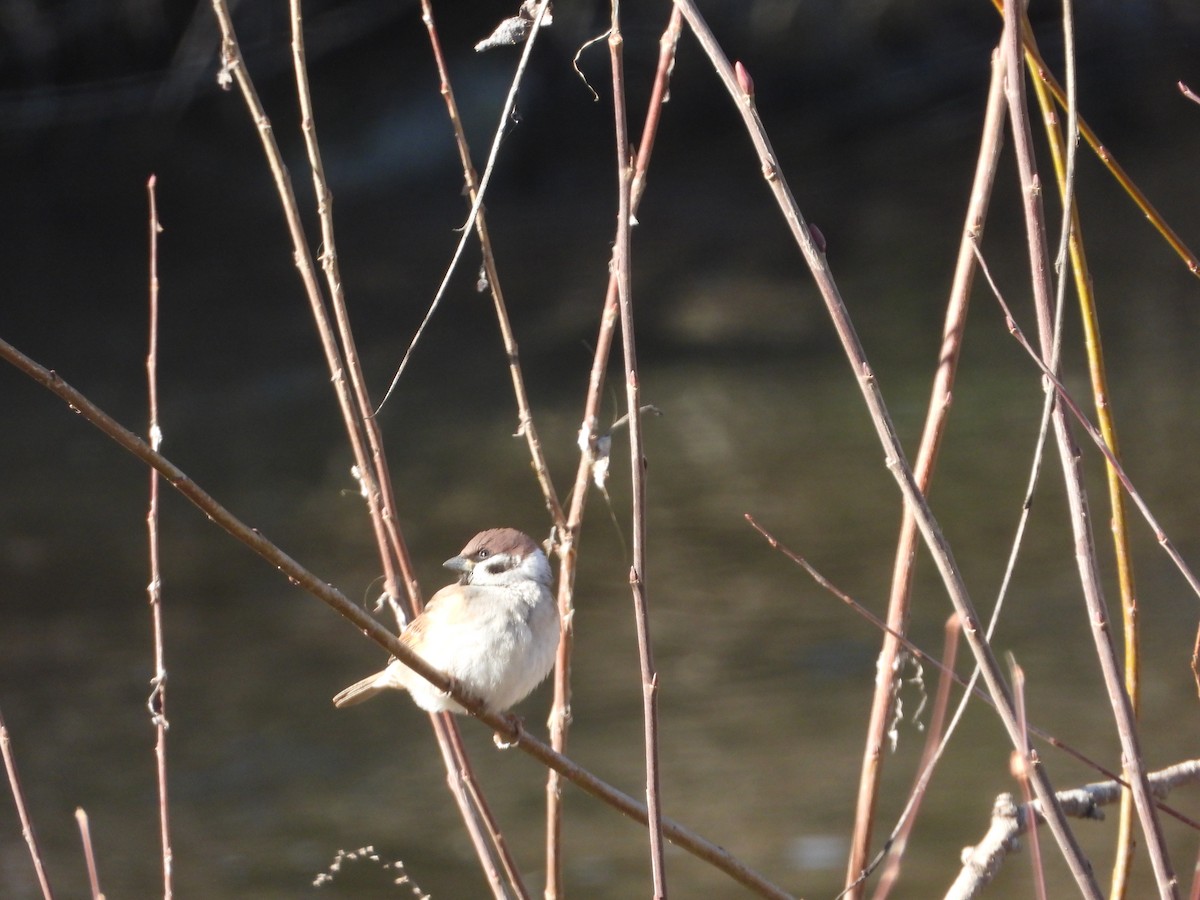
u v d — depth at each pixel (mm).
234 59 4430
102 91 30250
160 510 16906
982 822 9516
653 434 18781
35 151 30906
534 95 32688
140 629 13469
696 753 10680
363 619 3678
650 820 3420
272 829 9992
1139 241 26594
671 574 14281
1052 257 25531
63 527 16344
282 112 32094
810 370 21312
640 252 29359
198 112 31578
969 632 3262
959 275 4016
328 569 14625
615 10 3396
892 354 21844
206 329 24781
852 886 3982
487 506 16375
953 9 34031
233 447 19062
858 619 12961
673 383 21031
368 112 32438
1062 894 8445
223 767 10906
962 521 15008
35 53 30062
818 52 34094
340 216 31344
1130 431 17188
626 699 11680
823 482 16641
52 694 12125
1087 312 3650
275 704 11961
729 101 34000
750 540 15008
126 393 21469
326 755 11141
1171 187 29188
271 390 21547
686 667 12172
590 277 27297
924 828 9500
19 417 20719
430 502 16625
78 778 10773
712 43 3277
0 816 10312
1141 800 3248
